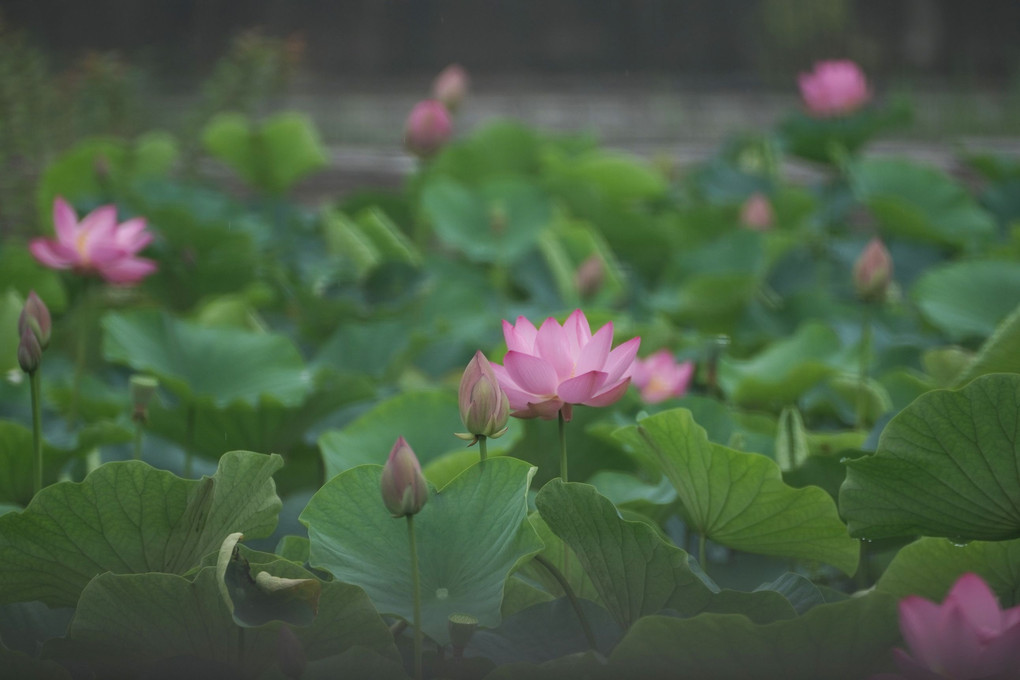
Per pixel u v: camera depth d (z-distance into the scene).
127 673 8.01
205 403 8.86
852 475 8.11
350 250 10.82
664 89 33.94
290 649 7.83
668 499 8.43
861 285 9.09
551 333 8.12
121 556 8.10
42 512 8.05
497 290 10.84
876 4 34.84
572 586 8.21
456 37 37.00
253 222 11.78
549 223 11.55
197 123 15.18
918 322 10.13
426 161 12.17
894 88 31.72
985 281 9.77
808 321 10.12
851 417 9.24
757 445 8.77
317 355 9.62
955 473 8.06
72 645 7.98
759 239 10.92
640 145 24.12
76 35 31.14
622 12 36.81
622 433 8.34
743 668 7.87
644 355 9.68
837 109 13.71
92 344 9.88
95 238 9.09
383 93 33.06
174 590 7.95
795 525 8.20
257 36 15.60
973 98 28.23
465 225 11.59
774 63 34.81
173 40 32.66
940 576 8.11
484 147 15.00
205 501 8.07
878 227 12.16
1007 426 8.02
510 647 8.05
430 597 8.05
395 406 8.70
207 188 13.61
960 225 12.05
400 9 36.62
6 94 12.50
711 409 8.84
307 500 8.62
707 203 14.49
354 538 8.12
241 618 7.89
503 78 36.72
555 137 16.30
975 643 7.77
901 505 8.11
